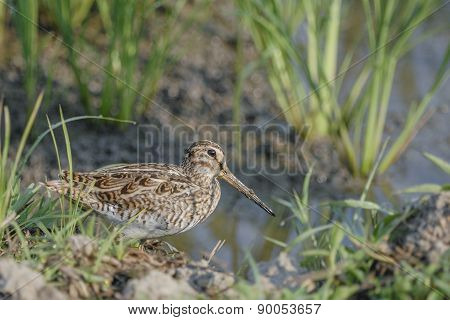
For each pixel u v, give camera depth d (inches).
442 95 661.3
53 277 352.2
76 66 585.9
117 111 586.9
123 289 352.5
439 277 357.4
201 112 609.3
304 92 583.2
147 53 657.6
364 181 553.3
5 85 614.5
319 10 580.1
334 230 378.9
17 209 409.4
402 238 370.6
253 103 625.6
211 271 364.2
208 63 663.8
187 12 697.0
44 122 574.2
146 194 438.3
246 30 697.6
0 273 348.2
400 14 607.2
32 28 582.2
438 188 416.2
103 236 391.5
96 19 669.9
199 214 453.4
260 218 473.4
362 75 584.7
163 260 370.3
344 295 356.5
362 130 601.6
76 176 433.1
